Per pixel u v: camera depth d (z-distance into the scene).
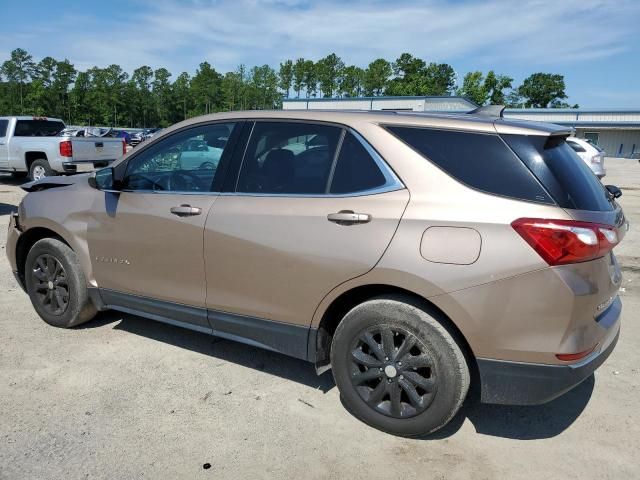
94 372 3.73
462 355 2.80
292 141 3.34
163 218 3.64
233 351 4.14
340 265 2.97
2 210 10.61
